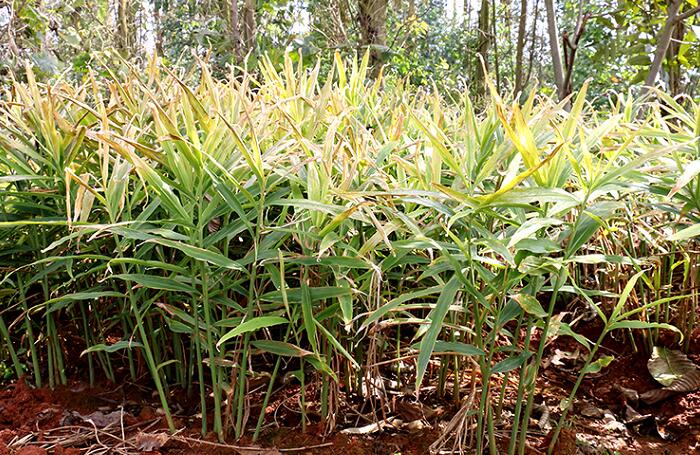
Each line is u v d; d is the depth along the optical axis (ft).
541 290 4.37
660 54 9.57
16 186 5.42
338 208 3.93
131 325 5.57
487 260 3.84
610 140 4.81
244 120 4.35
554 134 4.15
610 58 12.79
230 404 4.70
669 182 4.24
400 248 4.39
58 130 5.00
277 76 5.95
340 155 4.61
